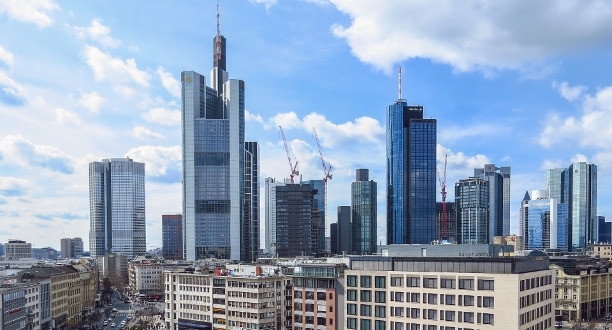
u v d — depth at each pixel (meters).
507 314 118.81
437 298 131.25
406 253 168.62
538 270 135.88
